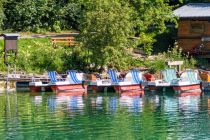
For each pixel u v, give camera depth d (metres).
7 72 65.19
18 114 47.47
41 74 66.94
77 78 62.22
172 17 75.69
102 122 44.31
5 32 78.94
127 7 68.69
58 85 61.03
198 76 63.41
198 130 41.62
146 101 54.69
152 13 74.56
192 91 62.03
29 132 41.25
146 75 64.25
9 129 42.19
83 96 58.22
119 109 49.84
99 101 54.56
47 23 81.44
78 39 68.69
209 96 58.38
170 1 87.38
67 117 46.22
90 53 68.69
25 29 80.25
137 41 70.94
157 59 70.94
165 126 42.91
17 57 68.19
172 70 63.47
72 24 82.88
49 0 81.94
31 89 61.47
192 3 80.19
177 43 77.19
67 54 69.62
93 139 39.28
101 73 67.19
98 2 68.12
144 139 39.22
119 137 39.72
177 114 47.47
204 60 74.50
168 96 58.44
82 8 82.88
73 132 41.16
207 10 77.31
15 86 64.31
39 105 51.88
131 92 61.50
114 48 67.31
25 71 67.19
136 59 71.00
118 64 67.56
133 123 43.97
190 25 77.00
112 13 67.19
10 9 80.69
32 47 72.25
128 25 67.75
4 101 54.38
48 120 45.09
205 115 47.00
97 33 67.19
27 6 80.44
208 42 76.38
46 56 69.00
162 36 79.94
